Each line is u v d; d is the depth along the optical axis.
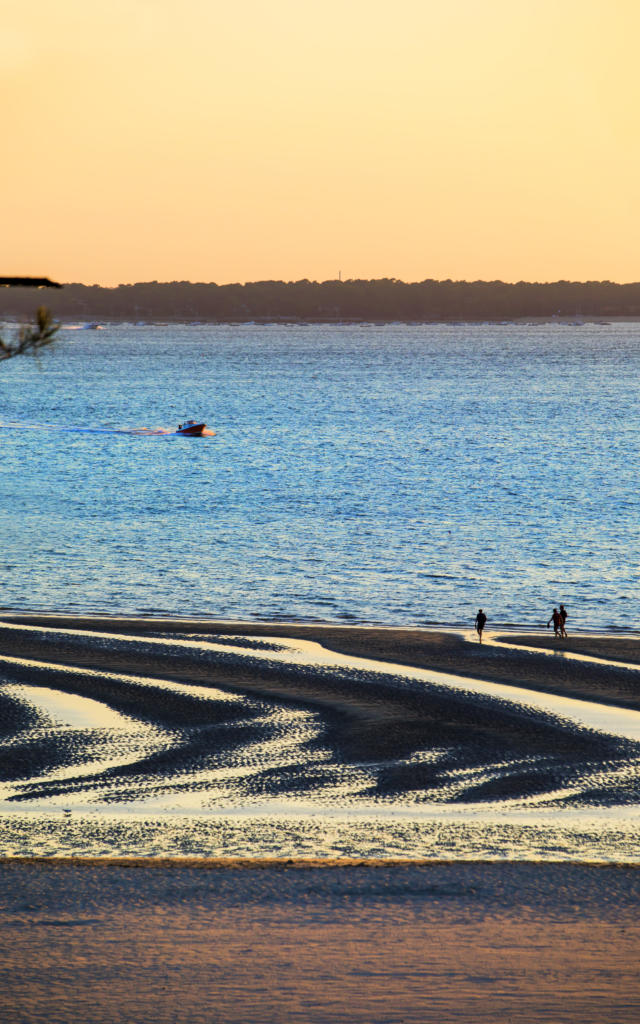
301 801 98.50
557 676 141.50
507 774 106.75
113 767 107.50
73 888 70.62
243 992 55.16
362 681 138.62
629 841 87.62
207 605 187.75
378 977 57.06
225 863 76.50
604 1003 54.25
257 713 125.50
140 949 60.41
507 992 55.41
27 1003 53.72
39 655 149.38
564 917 66.06
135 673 140.88
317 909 67.00
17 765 107.62
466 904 68.25
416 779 105.19
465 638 163.50
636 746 115.06
